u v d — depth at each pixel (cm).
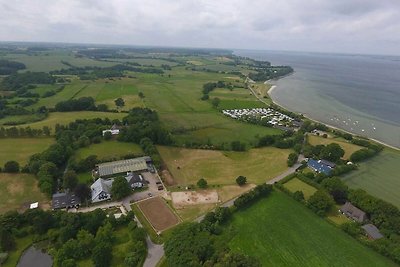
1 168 13875
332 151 15988
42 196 12206
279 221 11138
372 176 14875
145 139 17138
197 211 11656
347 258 9450
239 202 11788
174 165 15462
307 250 9744
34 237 9856
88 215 10325
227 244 9844
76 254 8969
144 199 12369
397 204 12506
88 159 14675
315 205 11769
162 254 9356
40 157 14238
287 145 18025
